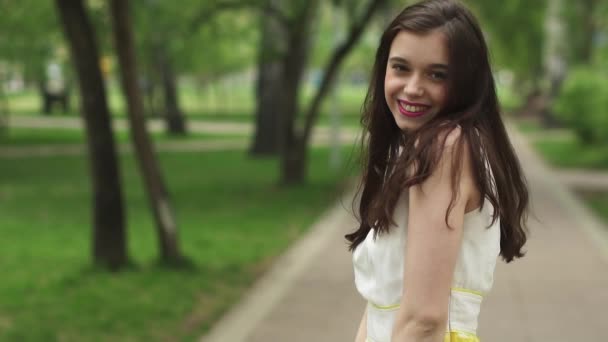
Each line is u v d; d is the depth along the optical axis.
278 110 21.95
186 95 65.31
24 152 22.92
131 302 6.20
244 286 7.05
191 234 9.73
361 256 1.58
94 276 7.08
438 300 1.40
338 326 5.81
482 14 15.77
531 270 7.73
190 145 25.80
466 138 1.44
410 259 1.42
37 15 12.09
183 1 13.10
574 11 27.89
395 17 1.56
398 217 1.48
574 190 14.73
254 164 19.95
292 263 8.17
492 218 1.48
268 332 5.64
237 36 15.31
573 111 20.47
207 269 7.63
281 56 14.61
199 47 15.12
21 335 5.24
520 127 33.41
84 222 11.14
